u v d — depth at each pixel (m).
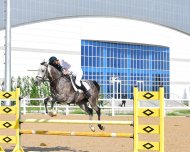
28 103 39.22
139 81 66.12
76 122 11.07
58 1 58.62
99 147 13.46
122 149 12.96
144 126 10.41
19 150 11.36
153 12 70.94
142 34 66.44
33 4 56.00
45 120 11.27
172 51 70.75
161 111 10.20
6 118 25.00
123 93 64.00
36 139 15.76
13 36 53.56
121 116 28.84
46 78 12.38
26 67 54.03
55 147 13.46
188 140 15.05
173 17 73.31
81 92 12.99
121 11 66.50
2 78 51.56
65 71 12.63
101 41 61.97
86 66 60.06
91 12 62.41
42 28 55.91
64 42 57.75
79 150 12.77
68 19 58.28
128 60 65.25
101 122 10.91
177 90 70.75
